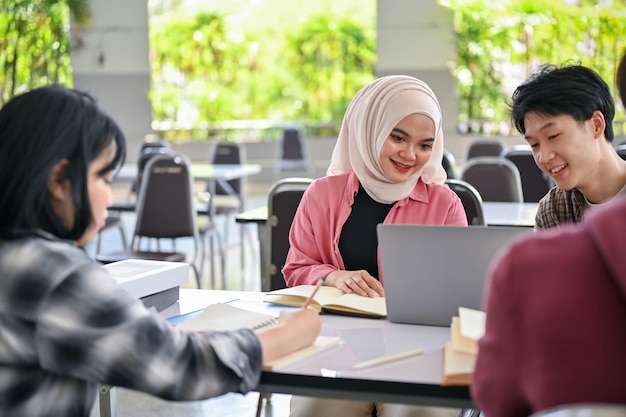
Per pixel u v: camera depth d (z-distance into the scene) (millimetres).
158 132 11148
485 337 1003
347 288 1912
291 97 12102
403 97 2090
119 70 10555
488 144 5898
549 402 894
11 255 1156
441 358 1425
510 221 3178
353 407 1839
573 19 9289
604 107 1762
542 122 1755
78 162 1192
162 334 1219
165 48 11664
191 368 1232
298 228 2232
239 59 11945
